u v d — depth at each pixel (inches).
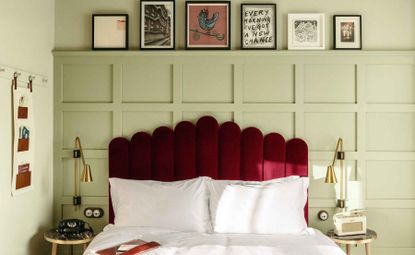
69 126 144.9
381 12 143.1
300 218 128.0
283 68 143.0
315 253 104.8
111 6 145.1
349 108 142.6
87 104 144.4
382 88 142.5
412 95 142.6
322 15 142.6
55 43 145.6
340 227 130.8
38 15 133.5
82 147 144.4
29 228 127.9
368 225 143.0
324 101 143.1
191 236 121.0
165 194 130.9
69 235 127.7
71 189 144.9
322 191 142.6
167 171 140.9
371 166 142.8
